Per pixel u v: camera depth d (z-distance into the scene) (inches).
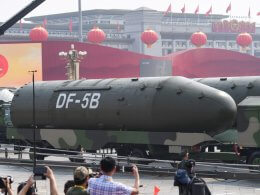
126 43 7317.9
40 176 380.8
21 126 1462.8
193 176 613.3
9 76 4227.4
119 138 1270.9
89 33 5777.6
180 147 1181.1
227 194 914.1
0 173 1237.7
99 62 4537.4
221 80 1350.9
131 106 1234.6
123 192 395.9
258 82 1280.8
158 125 1202.0
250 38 6510.8
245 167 1145.4
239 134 1141.1
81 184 394.3
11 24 738.2
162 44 7667.3
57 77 4298.7
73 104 1342.3
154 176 1156.5
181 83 1188.5
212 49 4859.7
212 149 1317.7
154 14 7322.8
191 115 1150.3
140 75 4658.0
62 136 1379.2
